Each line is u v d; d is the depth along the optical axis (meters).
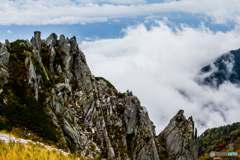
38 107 52.50
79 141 58.72
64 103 62.84
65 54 74.69
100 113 70.94
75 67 76.25
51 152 35.97
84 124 66.50
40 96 55.56
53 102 57.50
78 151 56.00
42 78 58.97
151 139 70.75
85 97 71.06
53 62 70.94
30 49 62.34
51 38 74.44
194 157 75.06
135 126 73.00
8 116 46.28
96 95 74.31
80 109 68.75
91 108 69.44
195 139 77.19
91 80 77.12
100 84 81.69
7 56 54.62
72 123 61.50
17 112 48.22
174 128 77.25
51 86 59.78
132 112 74.62
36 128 48.56
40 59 63.78
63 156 36.69
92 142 63.53
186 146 73.69
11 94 50.34
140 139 70.94
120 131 73.19
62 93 64.50
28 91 53.50
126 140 71.94
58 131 52.78
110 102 77.50
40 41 70.00
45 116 52.31
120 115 76.81
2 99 47.78
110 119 73.69
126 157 67.81
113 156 64.31
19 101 50.53
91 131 65.94
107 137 67.19
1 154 29.28
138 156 68.69
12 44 59.78
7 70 53.31
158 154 72.94
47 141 48.31
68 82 70.00
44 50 70.50
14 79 53.22
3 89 49.62
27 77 55.06
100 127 68.00
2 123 43.72
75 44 78.25
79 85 73.50
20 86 53.09
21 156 30.42
